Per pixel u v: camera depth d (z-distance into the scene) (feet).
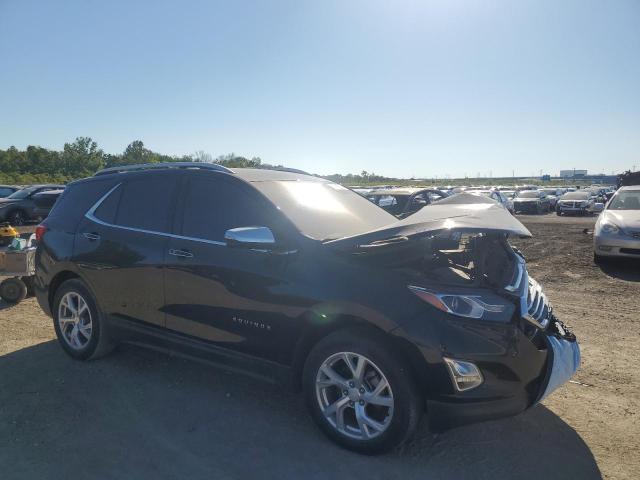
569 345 10.80
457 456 10.13
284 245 10.89
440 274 10.66
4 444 10.34
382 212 14.97
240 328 11.46
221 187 12.64
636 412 12.10
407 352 9.41
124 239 13.62
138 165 14.84
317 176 15.72
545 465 9.84
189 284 12.21
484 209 11.52
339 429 10.27
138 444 10.39
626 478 9.45
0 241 30.45
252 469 9.59
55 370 14.20
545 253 38.37
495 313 9.49
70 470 9.46
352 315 9.88
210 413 11.77
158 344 13.12
